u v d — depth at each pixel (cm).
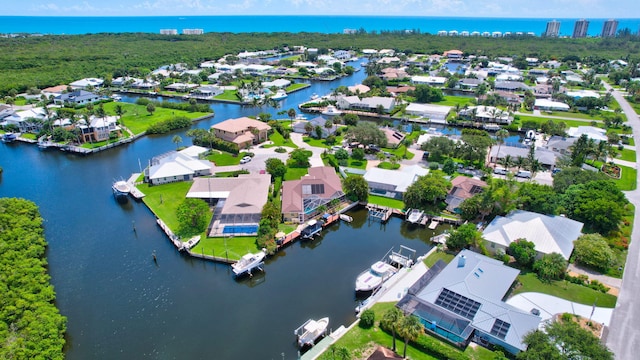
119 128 17488
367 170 12850
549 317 6788
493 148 14700
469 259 8006
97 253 9069
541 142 15975
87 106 19738
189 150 14550
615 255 8456
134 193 11681
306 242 9662
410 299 7100
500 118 18762
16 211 9512
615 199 9581
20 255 7925
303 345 6556
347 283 8212
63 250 9156
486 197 9638
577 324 6128
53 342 6034
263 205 10050
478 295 6981
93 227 10144
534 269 8081
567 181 10844
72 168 14088
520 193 9962
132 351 6519
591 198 9606
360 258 9088
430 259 8712
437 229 10144
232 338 6781
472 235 8619
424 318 6694
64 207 11194
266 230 9212
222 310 7438
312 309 7475
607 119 17925
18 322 6097
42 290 7156
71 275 8312
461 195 10725
